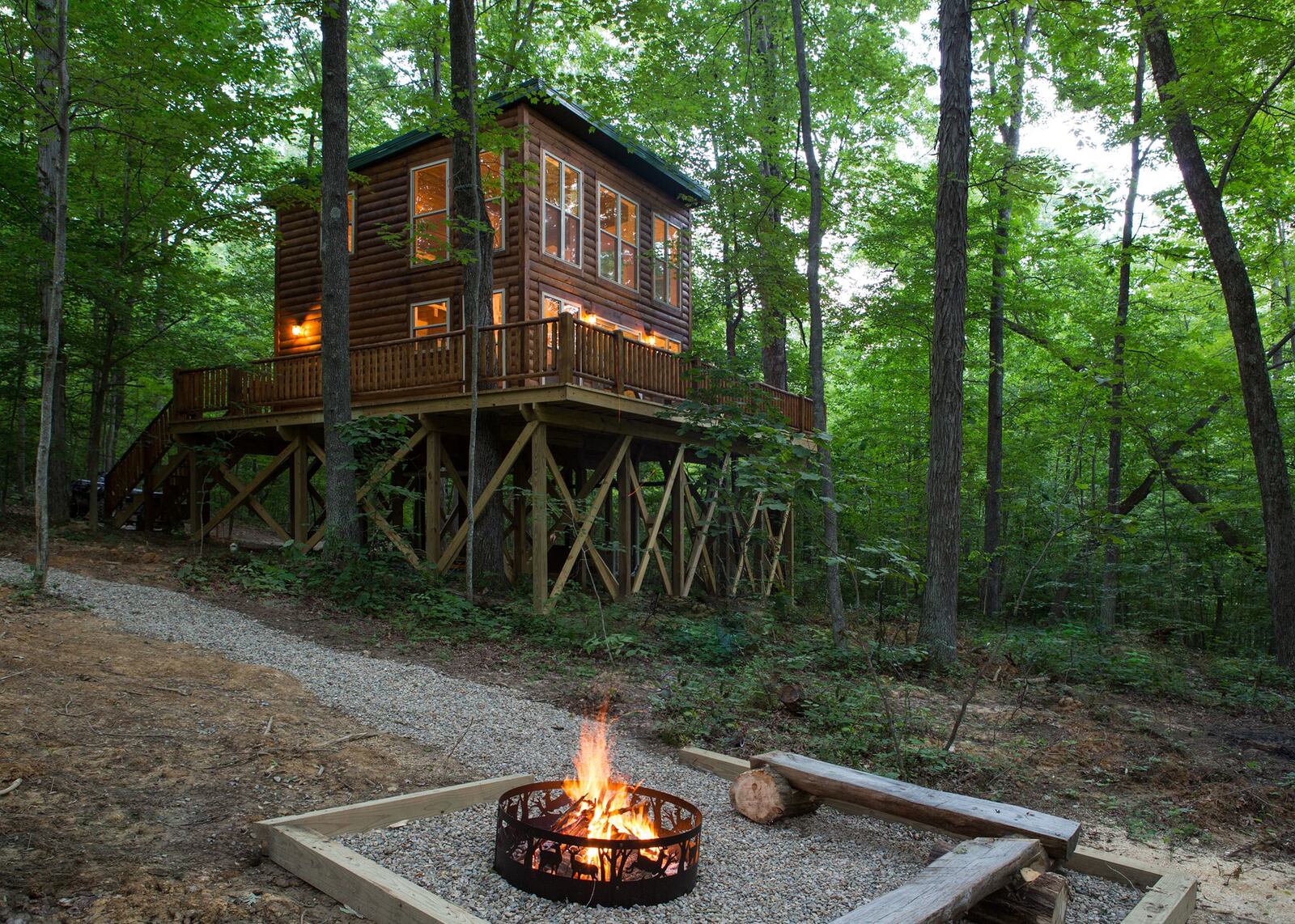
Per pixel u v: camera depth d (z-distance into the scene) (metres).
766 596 14.98
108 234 14.38
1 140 13.62
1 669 5.80
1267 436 11.31
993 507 17.39
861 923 2.70
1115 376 13.83
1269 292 19.25
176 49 11.36
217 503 21.31
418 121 12.51
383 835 3.87
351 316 16.42
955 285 10.66
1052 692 9.23
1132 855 4.73
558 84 13.30
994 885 3.18
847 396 27.92
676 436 13.50
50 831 3.62
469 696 6.82
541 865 3.35
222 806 4.10
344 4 11.55
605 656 9.07
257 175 14.35
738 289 19.28
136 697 5.65
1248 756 7.21
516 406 11.07
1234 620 18.98
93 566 10.78
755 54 18.84
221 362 17.59
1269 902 4.16
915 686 9.12
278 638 8.27
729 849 4.09
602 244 16.38
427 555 11.98
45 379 8.54
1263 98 10.97
